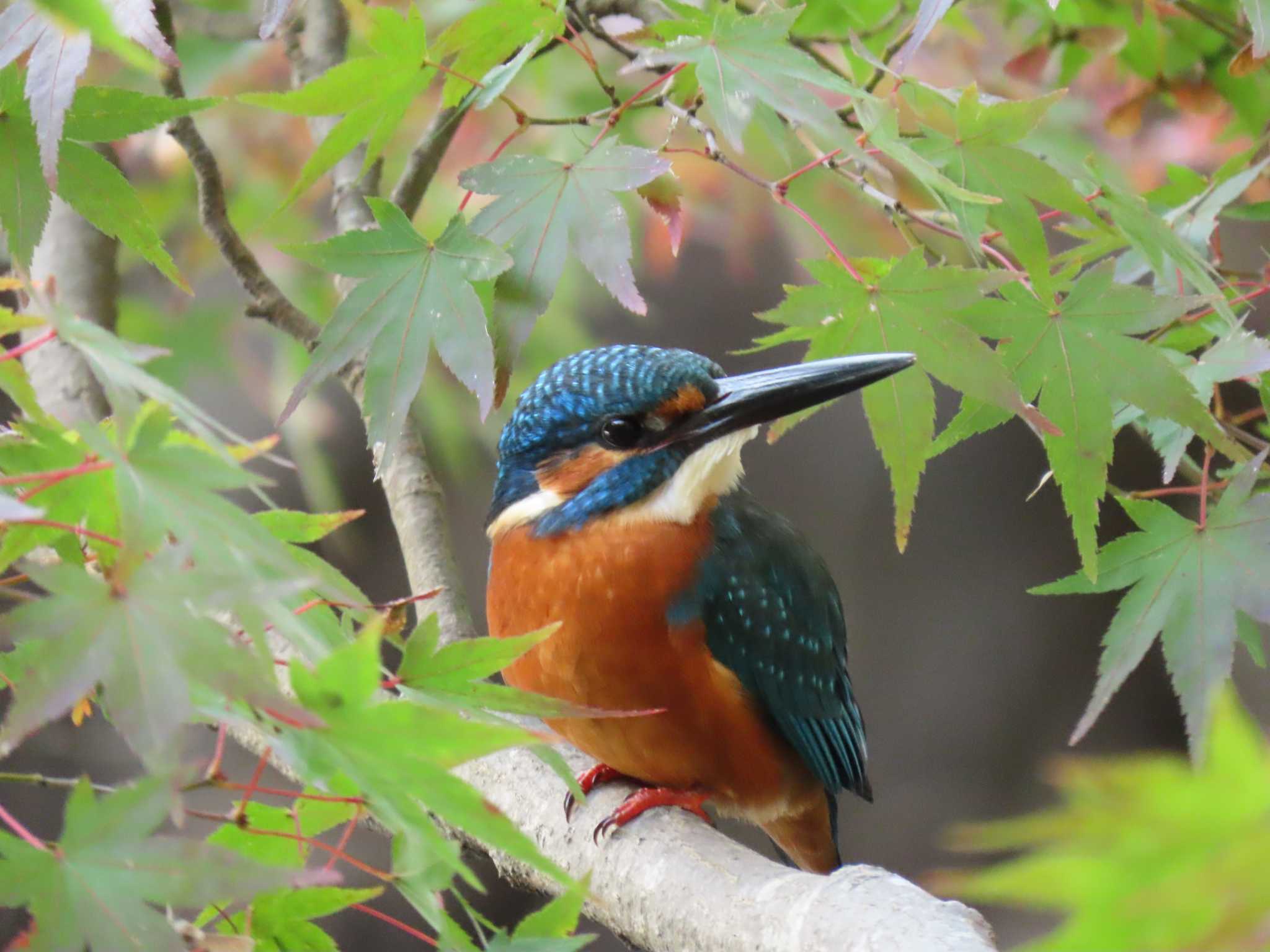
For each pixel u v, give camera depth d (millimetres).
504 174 5789
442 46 5859
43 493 3697
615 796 6898
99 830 3357
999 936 11586
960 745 18078
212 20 10836
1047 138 9391
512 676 7461
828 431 18406
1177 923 2211
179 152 11586
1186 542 5863
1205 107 9023
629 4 7758
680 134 11812
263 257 12039
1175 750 17625
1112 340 5961
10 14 4828
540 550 7309
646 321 17719
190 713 3129
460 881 15820
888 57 7793
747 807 7734
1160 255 6621
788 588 7730
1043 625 18250
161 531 3270
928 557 18422
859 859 17625
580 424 7410
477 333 5484
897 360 5996
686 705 7195
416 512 8266
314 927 4723
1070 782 2303
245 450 4027
